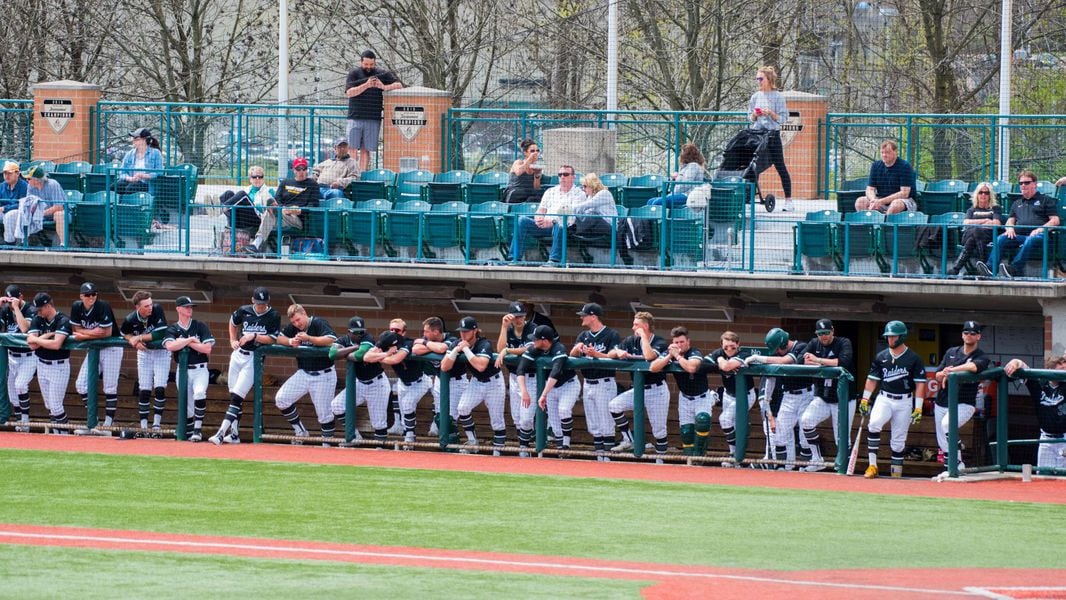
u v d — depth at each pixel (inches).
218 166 2571.4
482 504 1501.0
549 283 2063.2
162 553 1204.5
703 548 1277.1
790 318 2085.4
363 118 2410.2
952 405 1739.7
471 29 3388.3
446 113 2465.6
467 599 1029.2
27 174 2233.0
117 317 2278.5
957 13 3383.4
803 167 2380.7
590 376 1903.3
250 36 3464.6
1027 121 2524.6
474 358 1898.4
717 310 2085.4
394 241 2110.0
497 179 2306.8
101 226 2197.3
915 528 1392.7
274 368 2218.3
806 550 1274.6
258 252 2133.4
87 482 1599.4
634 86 3297.2
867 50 3469.5
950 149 2363.4
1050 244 1921.8
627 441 1910.7
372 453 1894.7
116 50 3496.6
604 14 3361.2
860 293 1975.9
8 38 3388.3
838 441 1806.1
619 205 2161.7
